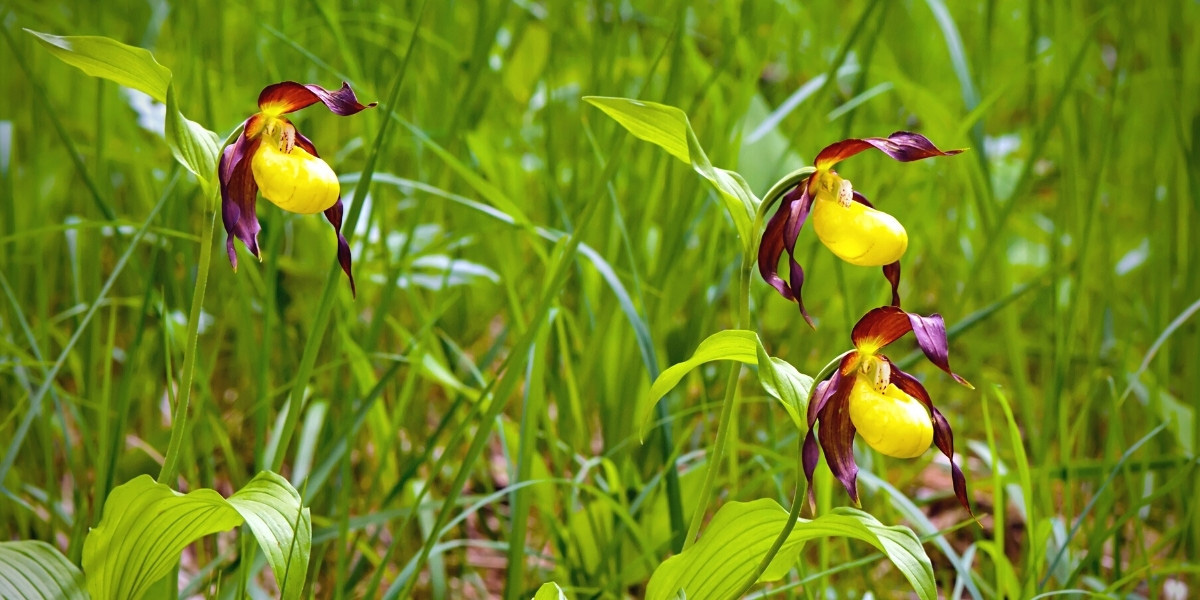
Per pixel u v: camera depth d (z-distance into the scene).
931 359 1.12
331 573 1.38
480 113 1.66
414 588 1.39
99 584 1.18
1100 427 1.63
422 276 1.54
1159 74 1.68
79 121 1.73
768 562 1.16
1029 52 1.72
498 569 1.43
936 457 1.51
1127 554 1.44
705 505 1.19
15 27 1.69
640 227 1.47
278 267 1.49
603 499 1.32
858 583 1.40
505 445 1.36
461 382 1.48
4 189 1.45
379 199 1.45
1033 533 1.28
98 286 1.40
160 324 1.37
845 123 1.58
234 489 1.36
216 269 1.54
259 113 1.15
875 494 1.46
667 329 1.47
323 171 1.16
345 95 1.15
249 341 1.40
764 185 1.55
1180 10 1.73
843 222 1.16
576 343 1.47
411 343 1.36
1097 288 1.75
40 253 1.43
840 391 1.16
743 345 1.15
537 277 1.61
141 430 1.49
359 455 1.44
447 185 1.61
